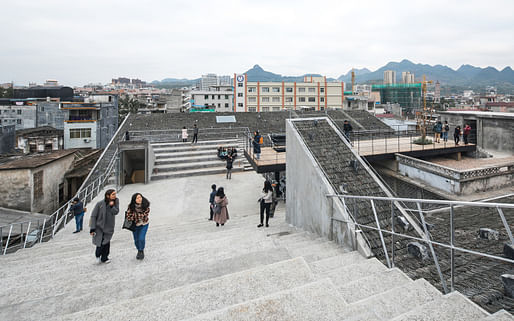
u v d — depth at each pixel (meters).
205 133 24.98
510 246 3.83
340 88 70.31
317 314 2.84
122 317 3.00
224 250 6.02
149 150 16.77
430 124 22.70
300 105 69.31
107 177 15.78
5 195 15.36
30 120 38.66
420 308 2.82
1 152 27.61
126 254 6.06
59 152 21.02
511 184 14.45
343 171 7.83
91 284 4.50
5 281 4.81
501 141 19.08
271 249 5.67
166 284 4.34
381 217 6.55
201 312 3.09
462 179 13.03
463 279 3.87
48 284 4.62
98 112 37.69
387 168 17.28
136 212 5.63
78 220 10.19
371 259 4.83
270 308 2.91
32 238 11.76
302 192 8.55
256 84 67.88
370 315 2.72
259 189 15.79
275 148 16.12
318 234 7.53
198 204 13.72
